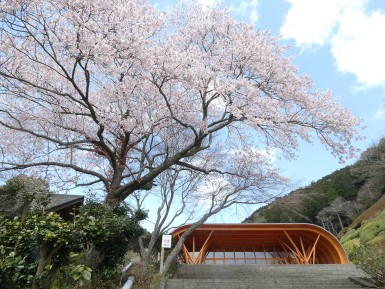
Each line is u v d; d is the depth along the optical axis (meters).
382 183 34.72
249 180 13.31
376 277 8.73
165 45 9.11
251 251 20.97
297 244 19.95
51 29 7.62
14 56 8.59
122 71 8.91
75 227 4.50
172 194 13.71
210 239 19.47
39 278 3.91
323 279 10.43
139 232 8.04
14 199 7.95
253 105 9.85
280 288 9.11
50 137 9.41
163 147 13.01
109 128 9.43
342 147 11.23
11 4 6.98
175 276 12.57
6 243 4.39
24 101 9.74
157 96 10.39
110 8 7.86
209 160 13.89
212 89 10.12
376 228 23.73
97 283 6.99
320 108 11.04
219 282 9.79
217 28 11.13
